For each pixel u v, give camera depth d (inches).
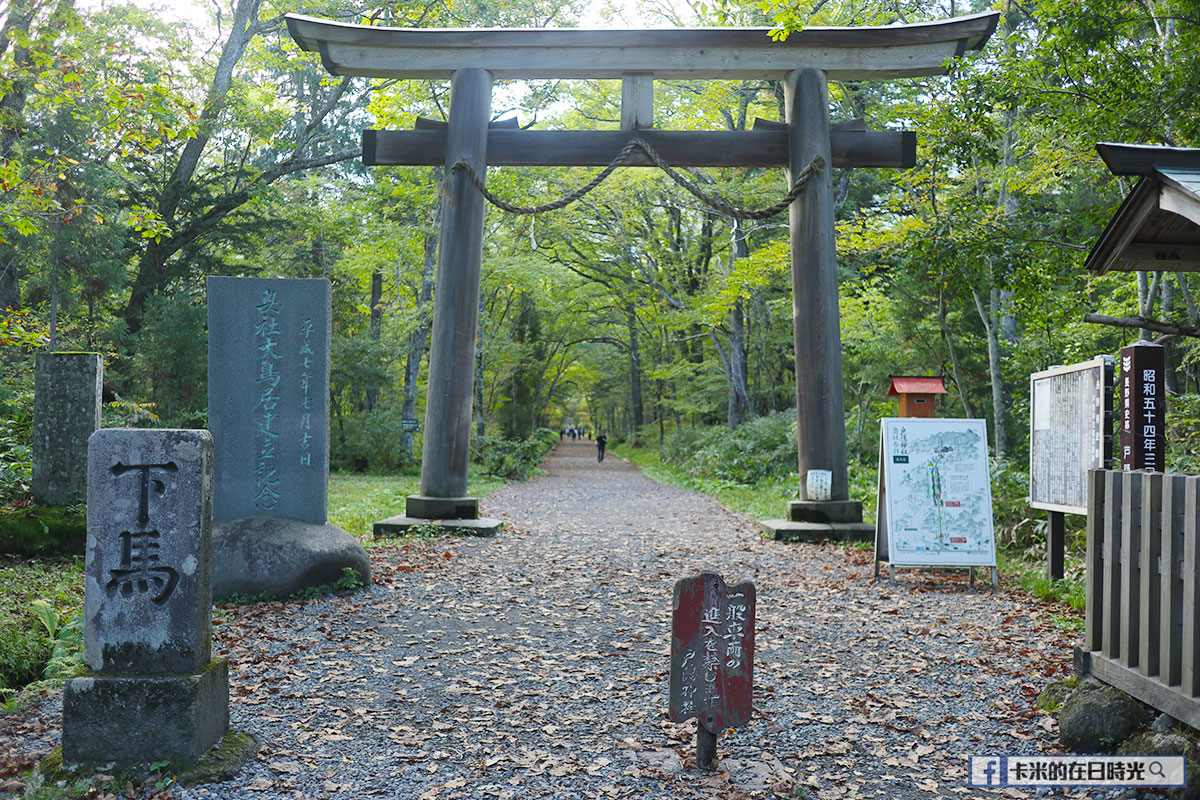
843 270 860.6
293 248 1095.0
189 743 156.0
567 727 190.4
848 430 933.8
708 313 927.0
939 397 885.8
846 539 470.0
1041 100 426.3
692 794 157.4
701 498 772.0
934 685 221.5
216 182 944.9
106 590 159.2
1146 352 273.6
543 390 1963.6
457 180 482.6
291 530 312.7
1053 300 510.9
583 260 1219.2
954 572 380.2
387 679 222.1
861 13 733.9
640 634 273.1
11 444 432.1
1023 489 461.1
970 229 449.7
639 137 490.3
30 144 693.9
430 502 484.7
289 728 185.0
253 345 327.0
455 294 486.3
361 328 1255.5
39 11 428.8
